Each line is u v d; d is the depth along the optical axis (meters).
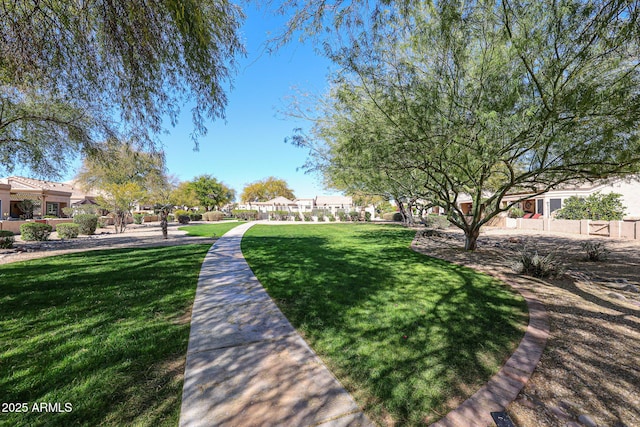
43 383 2.27
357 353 2.75
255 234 15.73
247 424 1.84
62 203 26.91
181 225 25.94
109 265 7.01
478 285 5.12
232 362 2.60
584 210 15.95
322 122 7.58
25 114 7.55
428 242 11.91
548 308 3.94
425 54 4.97
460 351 2.76
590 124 4.16
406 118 4.94
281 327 3.38
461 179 6.65
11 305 4.09
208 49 4.11
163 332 3.23
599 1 2.97
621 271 6.36
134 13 3.10
